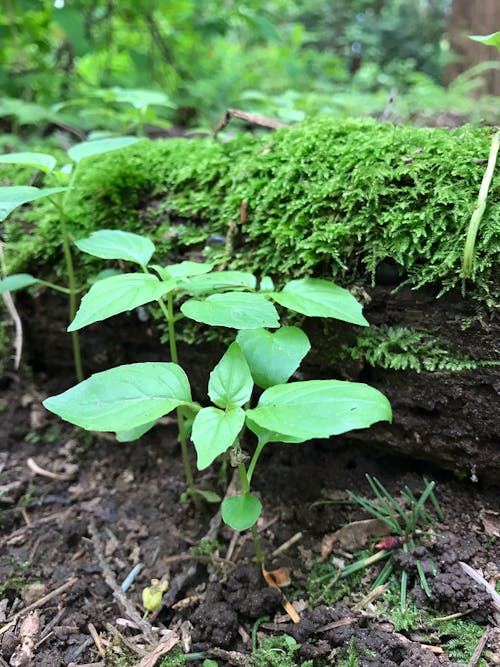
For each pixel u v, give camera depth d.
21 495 0.26
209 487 0.26
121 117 0.38
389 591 0.21
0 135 0.41
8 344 0.31
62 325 0.29
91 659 0.19
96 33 0.55
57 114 0.40
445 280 0.20
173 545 0.23
